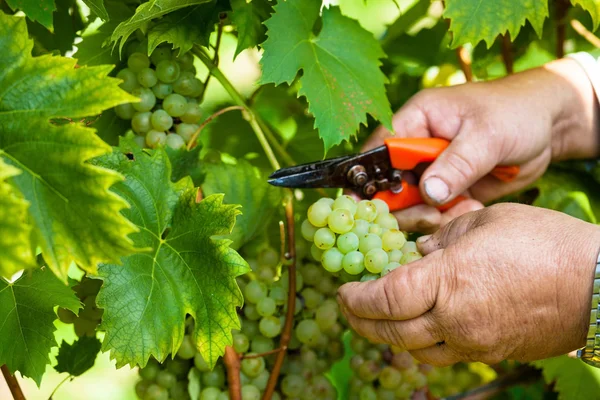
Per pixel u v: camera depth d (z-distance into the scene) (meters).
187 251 0.65
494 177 0.89
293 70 0.74
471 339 0.68
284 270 0.80
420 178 0.80
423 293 0.67
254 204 0.81
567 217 0.69
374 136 0.86
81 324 0.80
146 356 0.63
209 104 0.94
